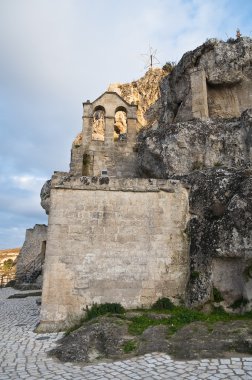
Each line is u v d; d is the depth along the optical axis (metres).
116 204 13.77
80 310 12.47
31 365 8.27
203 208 14.10
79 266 12.90
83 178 13.91
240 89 22.12
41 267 34.28
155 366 7.70
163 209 14.03
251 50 21.44
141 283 13.06
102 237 13.32
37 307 19.05
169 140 18.34
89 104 21.25
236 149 17.48
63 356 8.76
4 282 37.44
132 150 21.05
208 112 22.06
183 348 8.58
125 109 21.73
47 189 25.48
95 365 8.12
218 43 22.12
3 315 16.25
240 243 12.16
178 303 13.05
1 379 7.24
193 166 17.69
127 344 9.18
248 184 13.01
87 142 20.70
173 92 25.88
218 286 12.74
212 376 6.82
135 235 13.55
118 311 12.34
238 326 9.76
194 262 13.33
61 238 13.09
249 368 7.16
